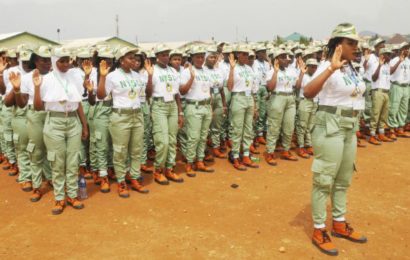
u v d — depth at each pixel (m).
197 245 4.32
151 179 6.71
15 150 6.76
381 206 5.41
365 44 9.17
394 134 9.60
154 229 4.73
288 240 4.44
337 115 3.95
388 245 4.32
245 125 7.30
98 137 6.04
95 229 4.74
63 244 4.36
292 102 7.53
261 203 5.57
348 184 4.35
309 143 8.30
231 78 6.91
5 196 5.93
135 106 5.72
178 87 6.43
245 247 4.28
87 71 5.81
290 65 8.03
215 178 6.74
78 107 5.38
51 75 5.06
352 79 3.94
